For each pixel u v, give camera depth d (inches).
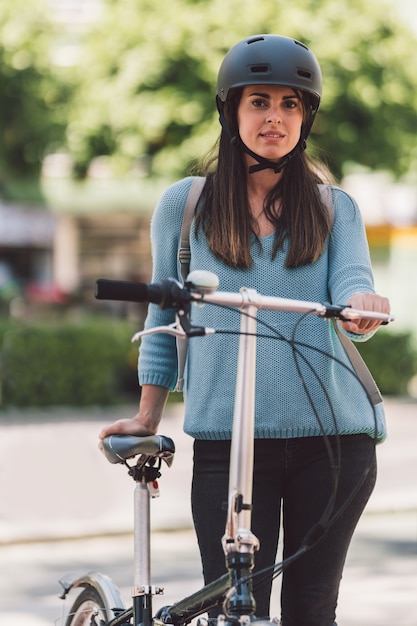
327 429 195.9
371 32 832.3
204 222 202.2
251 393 172.4
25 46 887.7
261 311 197.6
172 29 823.1
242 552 171.6
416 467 616.4
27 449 670.5
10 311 1054.4
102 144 869.2
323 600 198.7
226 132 203.2
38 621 353.4
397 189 1197.7
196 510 202.1
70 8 963.3
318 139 848.3
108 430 212.5
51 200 1034.1
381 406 204.2
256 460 197.3
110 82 850.1
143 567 205.8
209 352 198.2
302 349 196.7
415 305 1210.6
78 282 1250.0
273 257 198.2
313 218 199.6
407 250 1205.7
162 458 208.2
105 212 1075.9
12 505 518.9
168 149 842.2
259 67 195.5
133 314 1081.4
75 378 913.5
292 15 819.4
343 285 196.1
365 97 832.3
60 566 438.0
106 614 216.8
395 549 453.4
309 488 197.2
